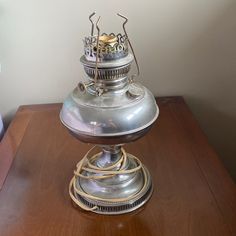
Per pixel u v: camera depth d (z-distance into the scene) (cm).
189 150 80
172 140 84
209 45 100
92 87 57
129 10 94
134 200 62
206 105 110
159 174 72
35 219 61
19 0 91
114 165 64
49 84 104
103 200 62
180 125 91
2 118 109
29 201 66
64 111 60
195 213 61
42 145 84
